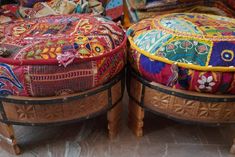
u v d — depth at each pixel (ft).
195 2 5.18
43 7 4.74
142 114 3.41
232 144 3.53
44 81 2.59
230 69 2.59
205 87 2.70
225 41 2.78
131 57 3.17
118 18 5.16
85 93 2.81
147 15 5.00
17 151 3.34
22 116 2.84
